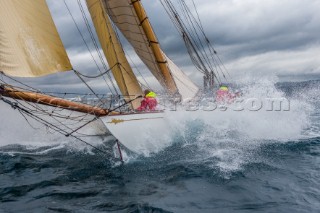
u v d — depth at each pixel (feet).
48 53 27.45
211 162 29.37
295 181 24.30
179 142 36.65
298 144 35.94
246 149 34.01
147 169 28.35
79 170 28.63
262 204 20.35
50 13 27.30
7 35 25.82
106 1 41.63
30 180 25.95
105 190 23.53
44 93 30.01
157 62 43.06
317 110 71.92
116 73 38.19
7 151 35.01
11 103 28.94
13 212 19.89
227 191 22.62
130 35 43.52
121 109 33.40
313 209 19.48
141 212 19.52
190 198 21.58
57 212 19.79
